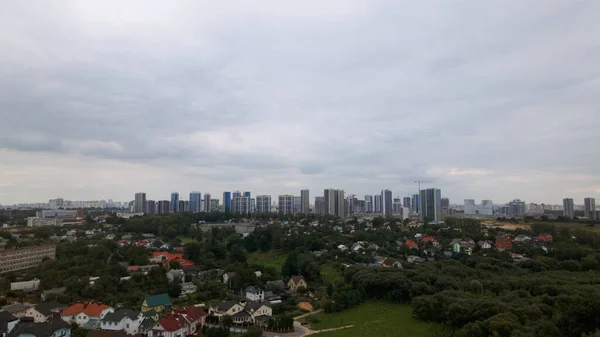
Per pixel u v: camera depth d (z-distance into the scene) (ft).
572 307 324.80
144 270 588.09
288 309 471.62
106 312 399.44
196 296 497.05
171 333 350.23
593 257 608.60
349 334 372.79
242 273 565.94
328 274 629.10
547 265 611.47
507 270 594.65
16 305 416.05
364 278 519.60
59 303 430.20
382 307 470.80
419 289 485.15
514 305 364.99
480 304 371.56
